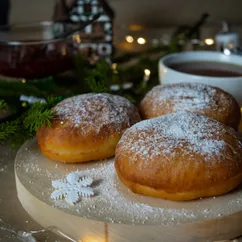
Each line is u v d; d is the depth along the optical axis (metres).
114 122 0.42
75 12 0.66
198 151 0.36
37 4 1.18
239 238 0.37
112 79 0.58
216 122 0.40
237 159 0.37
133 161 0.37
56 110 0.43
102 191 0.38
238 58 0.56
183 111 0.42
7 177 0.44
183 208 0.36
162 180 0.36
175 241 0.35
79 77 0.58
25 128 0.45
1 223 0.38
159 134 0.38
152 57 0.67
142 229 0.35
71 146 0.40
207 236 0.36
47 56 0.55
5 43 0.55
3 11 1.07
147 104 0.46
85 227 0.36
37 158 0.43
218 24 0.98
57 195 0.38
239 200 0.37
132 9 1.14
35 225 0.38
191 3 1.15
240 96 0.50
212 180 0.36
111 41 0.67
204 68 0.55
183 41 0.68
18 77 0.57
